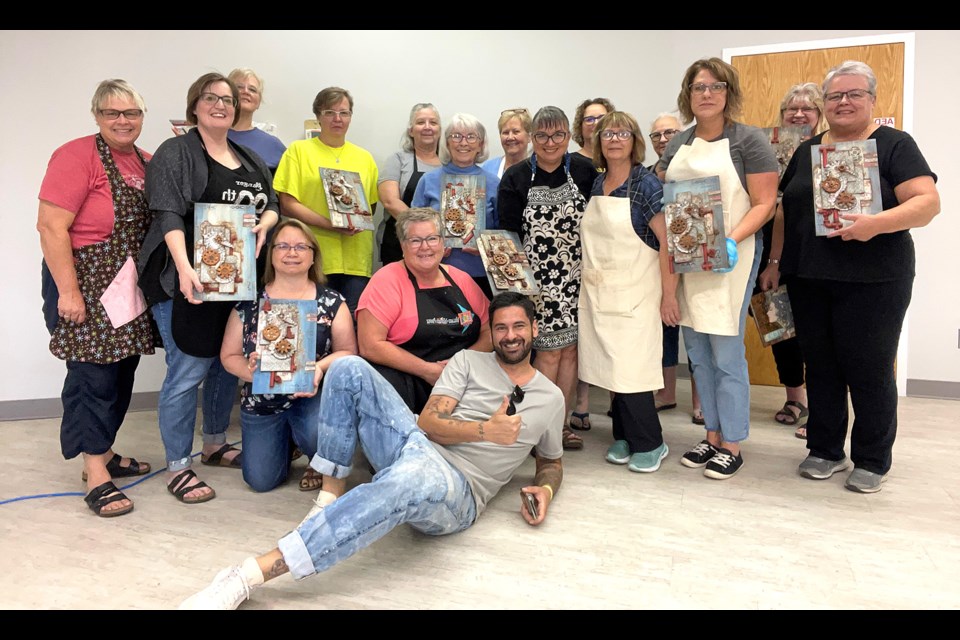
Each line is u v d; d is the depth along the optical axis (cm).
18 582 177
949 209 388
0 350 367
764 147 245
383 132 420
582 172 276
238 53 394
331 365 202
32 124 364
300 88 406
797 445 300
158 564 188
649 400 266
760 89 420
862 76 222
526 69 425
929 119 389
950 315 392
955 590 173
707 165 245
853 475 244
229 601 159
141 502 235
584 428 333
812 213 236
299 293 241
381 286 248
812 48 406
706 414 274
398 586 175
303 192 317
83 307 223
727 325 248
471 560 190
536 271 276
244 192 247
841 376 248
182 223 229
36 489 248
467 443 213
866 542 201
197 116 241
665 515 222
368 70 414
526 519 215
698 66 245
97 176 226
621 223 257
